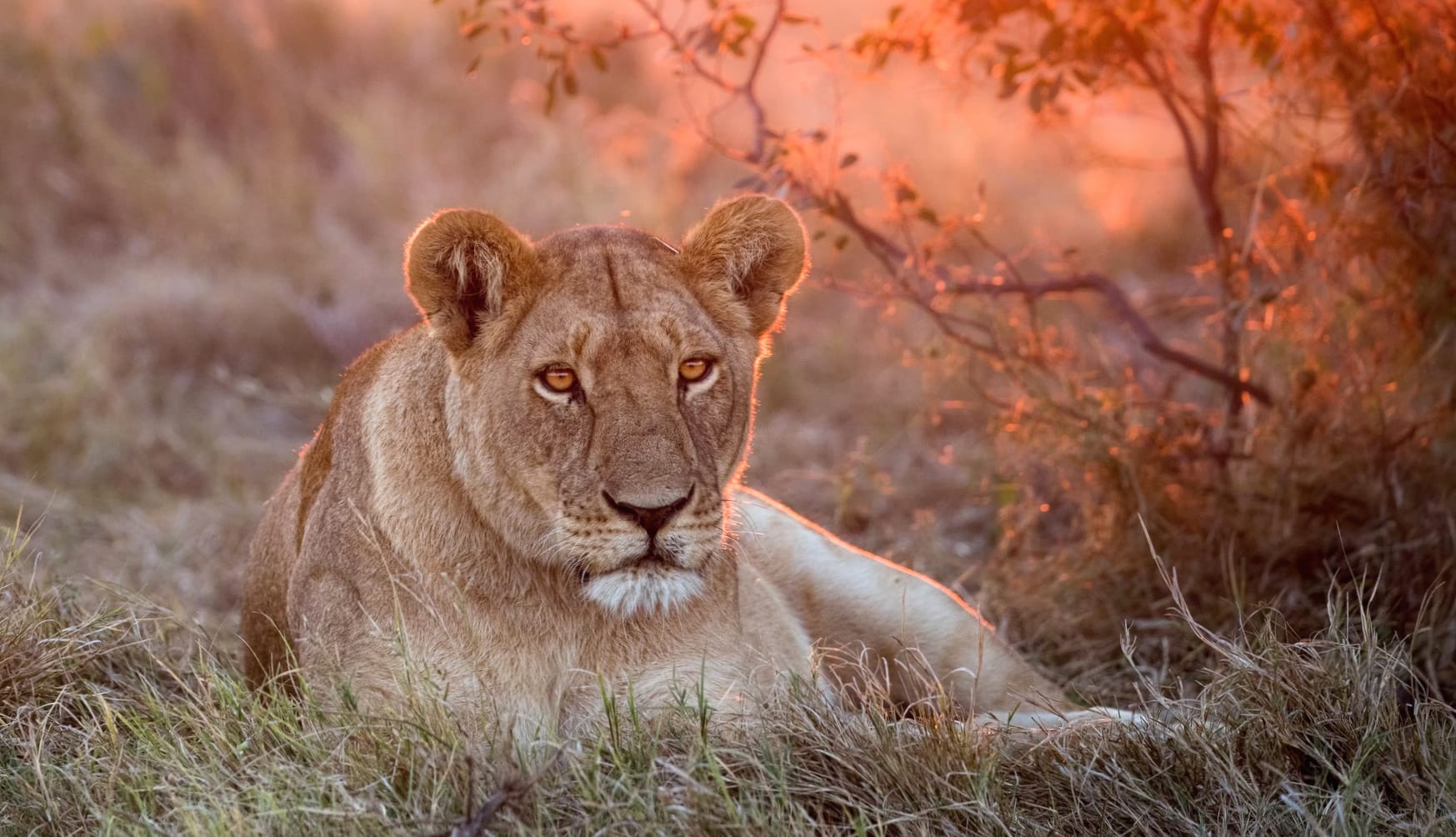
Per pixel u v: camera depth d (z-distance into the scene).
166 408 15.38
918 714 7.37
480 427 6.67
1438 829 6.01
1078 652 9.78
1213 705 6.98
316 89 22.42
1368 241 10.00
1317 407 10.17
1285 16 10.27
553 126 21.59
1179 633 9.54
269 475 13.91
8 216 19.30
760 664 7.30
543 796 6.11
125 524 12.18
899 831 6.19
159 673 8.14
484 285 6.68
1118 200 19.62
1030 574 10.72
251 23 22.31
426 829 5.86
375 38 23.47
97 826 6.25
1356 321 10.27
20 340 15.68
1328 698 6.93
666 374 6.52
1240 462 10.58
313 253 18.70
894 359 16.08
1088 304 15.55
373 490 7.06
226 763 6.44
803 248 7.22
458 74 23.38
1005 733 6.99
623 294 6.60
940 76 12.70
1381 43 9.84
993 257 19.05
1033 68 10.48
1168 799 6.63
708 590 7.07
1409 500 9.70
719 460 6.72
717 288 6.98
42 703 7.29
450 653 6.78
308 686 6.71
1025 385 10.62
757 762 6.13
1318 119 10.17
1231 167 11.55
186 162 20.22
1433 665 8.41
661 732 6.59
